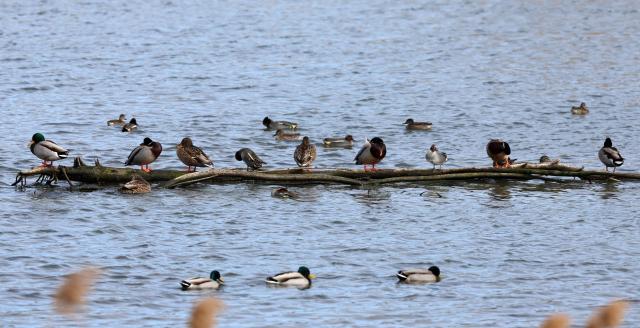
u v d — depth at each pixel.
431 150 42.09
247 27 92.88
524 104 61.62
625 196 40.09
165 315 26.67
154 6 104.88
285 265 31.17
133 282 29.33
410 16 99.19
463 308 27.67
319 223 35.53
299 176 40.38
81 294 11.02
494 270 31.12
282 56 78.88
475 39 87.00
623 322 26.52
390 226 35.44
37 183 39.84
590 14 99.31
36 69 71.44
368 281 29.92
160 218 35.66
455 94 64.69
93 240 33.25
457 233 34.84
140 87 66.00
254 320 26.34
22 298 27.88
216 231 34.38
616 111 59.78
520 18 97.62
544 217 36.97
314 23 95.25
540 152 49.47
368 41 85.94
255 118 57.00
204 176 39.81
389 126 55.41
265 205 37.53
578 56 79.19
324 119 57.22
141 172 39.72
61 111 57.66
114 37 86.62
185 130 53.19
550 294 29.00
